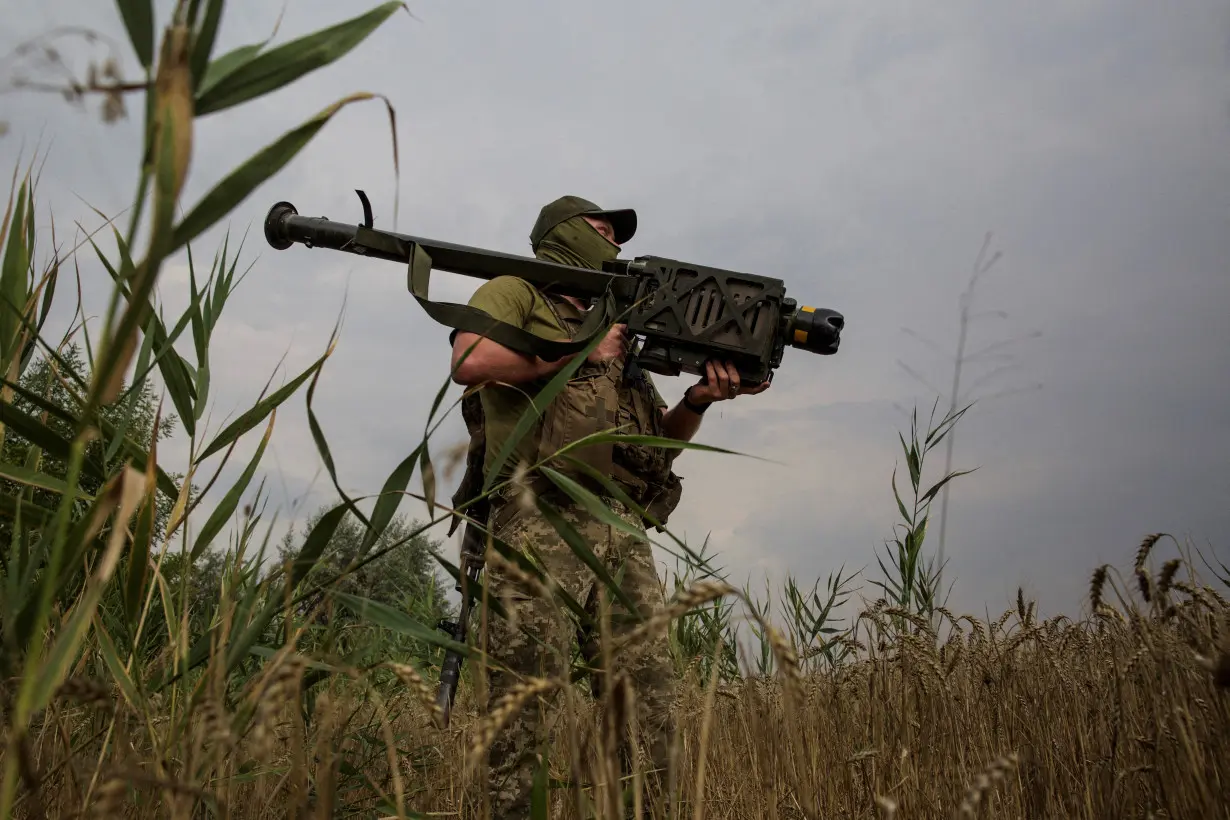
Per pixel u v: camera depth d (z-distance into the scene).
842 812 2.03
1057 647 2.43
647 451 2.86
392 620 1.50
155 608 1.96
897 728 2.27
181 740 1.40
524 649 2.44
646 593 2.72
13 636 1.24
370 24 1.04
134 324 0.86
